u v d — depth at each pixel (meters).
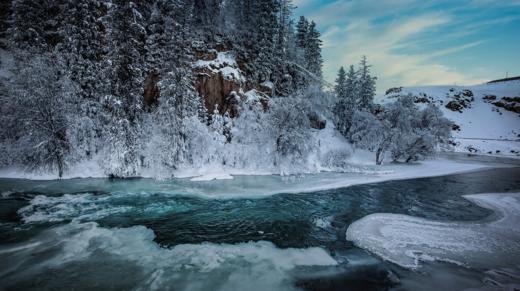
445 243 11.08
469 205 16.77
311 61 45.88
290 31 39.53
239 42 33.91
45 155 19.97
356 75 40.47
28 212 14.02
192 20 30.98
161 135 21.88
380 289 8.01
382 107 41.12
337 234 12.16
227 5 38.44
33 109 18.52
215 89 28.56
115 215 14.09
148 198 17.03
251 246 10.90
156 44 26.22
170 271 8.95
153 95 26.45
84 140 21.27
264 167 26.25
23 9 23.94
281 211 15.31
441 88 102.94
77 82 22.64
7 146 20.30
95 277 8.45
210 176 22.84
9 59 25.72
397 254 10.17
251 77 32.59
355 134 35.22
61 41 25.84
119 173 20.41
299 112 27.33
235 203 16.59
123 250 10.34
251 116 27.66
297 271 9.02
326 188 20.64
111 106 19.84
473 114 84.00
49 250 10.16
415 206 16.45
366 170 28.38
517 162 40.88
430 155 35.31
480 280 8.48
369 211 15.47
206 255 10.11
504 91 98.12
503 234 12.04
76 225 12.63
